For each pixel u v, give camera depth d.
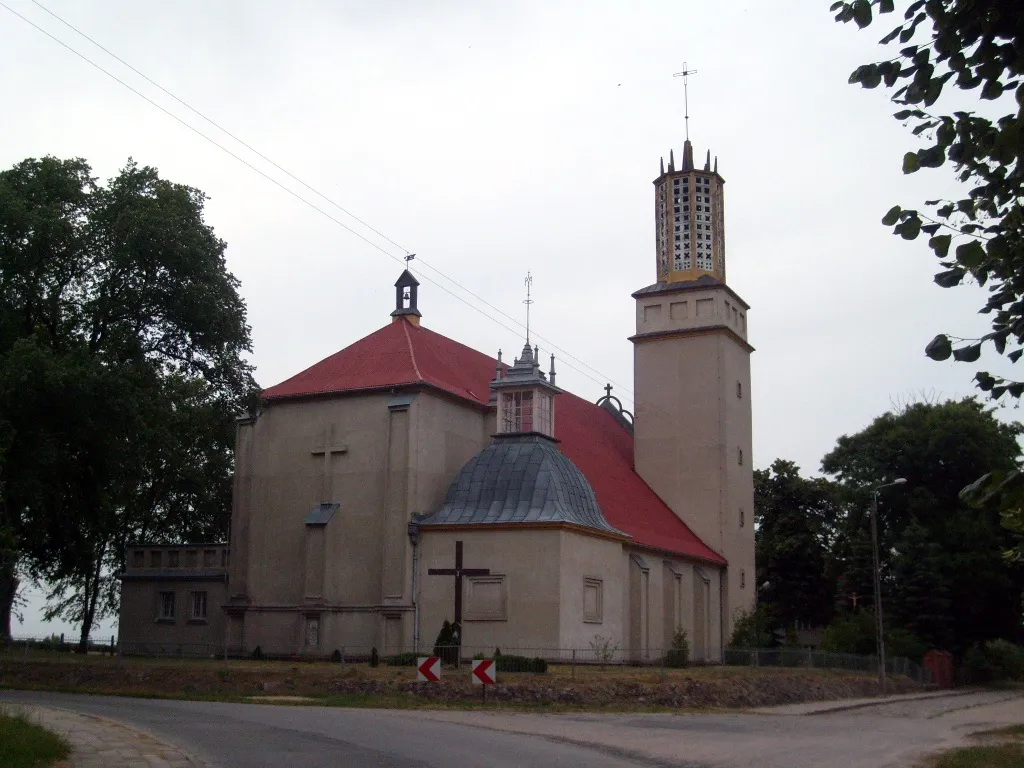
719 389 57.94
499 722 25.11
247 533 44.81
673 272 60.78
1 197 36.97
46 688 33.47
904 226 8.29
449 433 44.19
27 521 39.97
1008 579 62.69
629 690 31.92
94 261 39.81
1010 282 8.29
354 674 32.06
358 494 42.88
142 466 43.50
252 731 21.25
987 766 19.73
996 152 7.66
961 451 65.00
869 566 69.19
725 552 56.47
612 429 62.75
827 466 74.25
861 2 8.12
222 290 41.59
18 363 34.47
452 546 40.72
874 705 41.56
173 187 41.38
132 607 47.84
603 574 42.81
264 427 45.44
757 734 25.23
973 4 7.86
